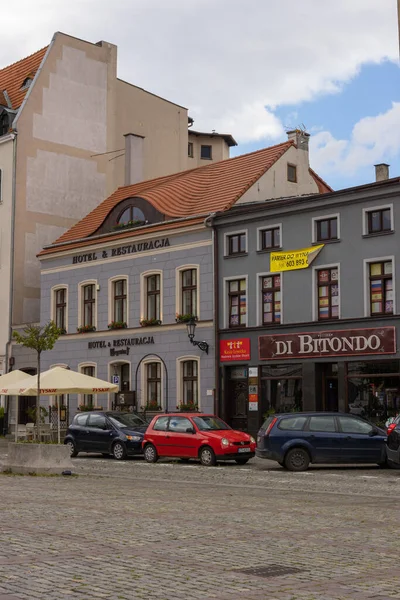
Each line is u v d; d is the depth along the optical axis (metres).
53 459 24.19
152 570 9.07
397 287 33.59
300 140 44.38
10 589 8.14
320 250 36.00
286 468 26.78
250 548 10.48
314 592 8.04
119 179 56.12
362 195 34.72
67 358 46.50
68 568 9.16
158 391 41.88
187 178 46.41
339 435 26.36
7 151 51.69
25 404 49.31
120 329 43.56
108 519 13.27
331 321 35.34
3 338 50.69
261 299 38.09
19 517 13.51
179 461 31.25
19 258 50.94
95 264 45.38
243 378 38.66
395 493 19.08
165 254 41.75
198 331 40.03
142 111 57.97
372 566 9.34
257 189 41.66
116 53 56.59
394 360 33.44
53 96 53.06
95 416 33.72
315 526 12.56
